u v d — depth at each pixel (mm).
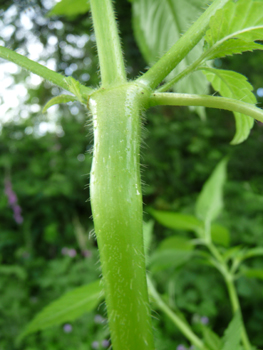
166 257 161
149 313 53
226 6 60
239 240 674
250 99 82
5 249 798
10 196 831
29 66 70
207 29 65
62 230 913
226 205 813
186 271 625
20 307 600
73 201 936
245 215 783
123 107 61
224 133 1106
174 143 1022
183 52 65
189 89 128
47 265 738
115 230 54
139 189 57
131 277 53
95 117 61
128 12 534
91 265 691
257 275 146
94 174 57
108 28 69
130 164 57
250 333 550
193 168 1032
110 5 71
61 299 118
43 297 654
